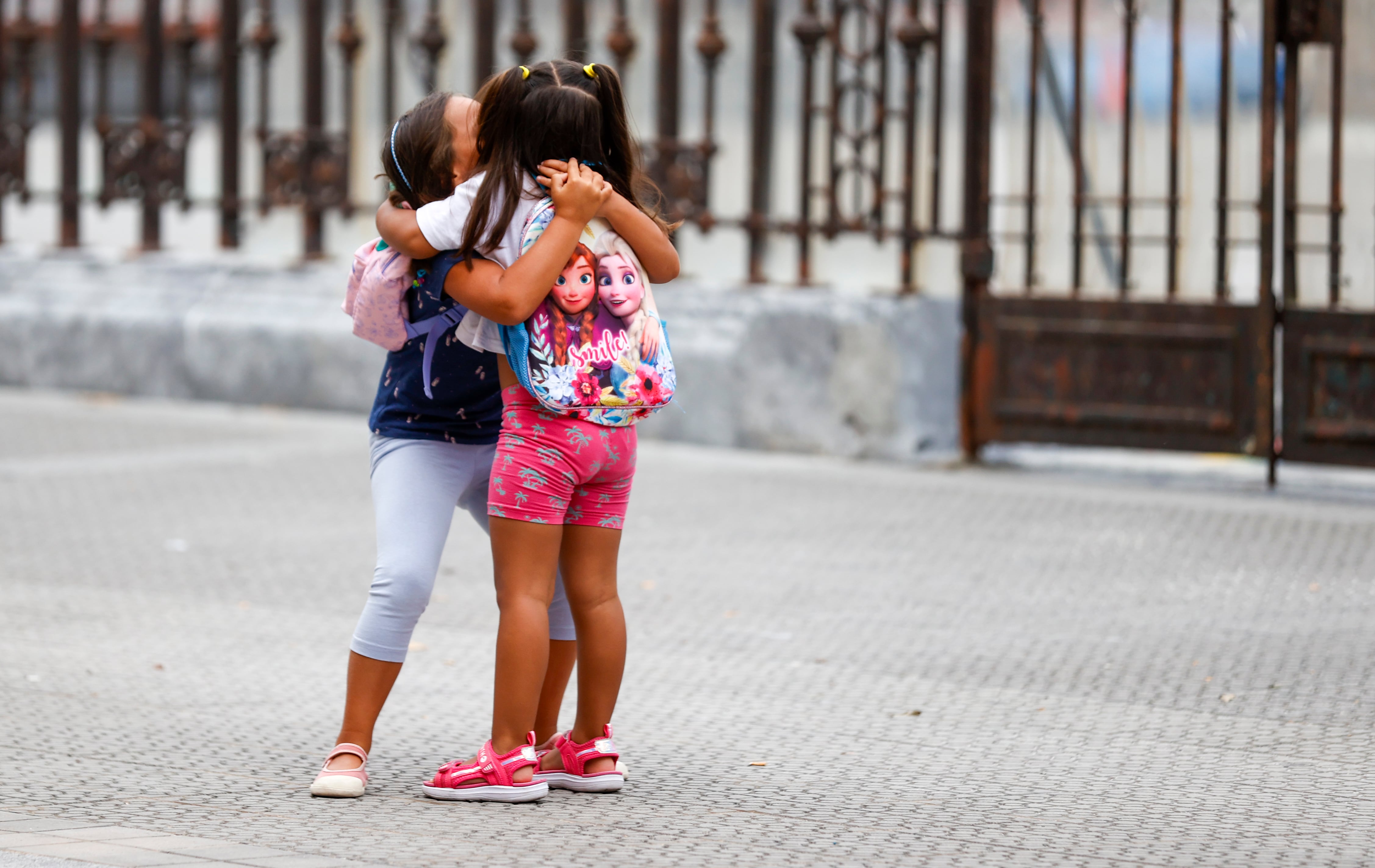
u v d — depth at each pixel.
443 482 10.39
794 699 13.02
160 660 14.05
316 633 15.09
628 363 9.98
